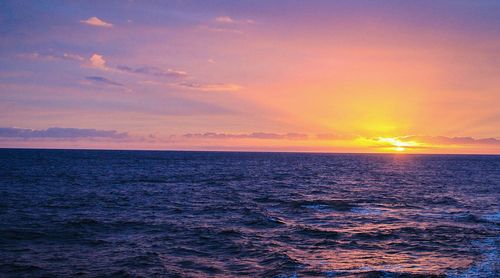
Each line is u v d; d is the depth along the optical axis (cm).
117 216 3219
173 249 2203
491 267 1870
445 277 1720
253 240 2417
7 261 1936
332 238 2475
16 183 5772
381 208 3806
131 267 1873
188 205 3928
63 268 1850
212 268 1870
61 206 3719
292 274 1766
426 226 2858
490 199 4619
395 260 1994
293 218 3225
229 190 5456
